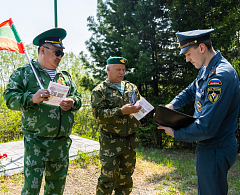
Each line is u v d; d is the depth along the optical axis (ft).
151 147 28.45
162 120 6.06
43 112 7.25
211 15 23.84
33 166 7.09
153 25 27.02
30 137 7.27
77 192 10.67
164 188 11.64
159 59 29.27
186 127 5.78
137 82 25.30
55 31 7.65
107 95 8.60
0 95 26.84
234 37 23.35
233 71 5.58
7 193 9.98
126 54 24.82
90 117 31.71
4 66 55.36
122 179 9.04
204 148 5.91
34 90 7.43
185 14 24.17
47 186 7.86
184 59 25.18
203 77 6.07
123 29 29.12
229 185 12.84
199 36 5.88
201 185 5.97
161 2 27.50
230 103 5.45
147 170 14.64
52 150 7.47
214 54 5.98
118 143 8.47
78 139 20.57
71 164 14.05
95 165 14.24
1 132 24.30
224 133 5.73
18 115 25.75
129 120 8.61
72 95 8.57
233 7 23.24
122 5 27.12
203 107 5.57
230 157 5.66
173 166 16.24
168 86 29.81
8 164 12.93
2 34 8.44
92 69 30.86
